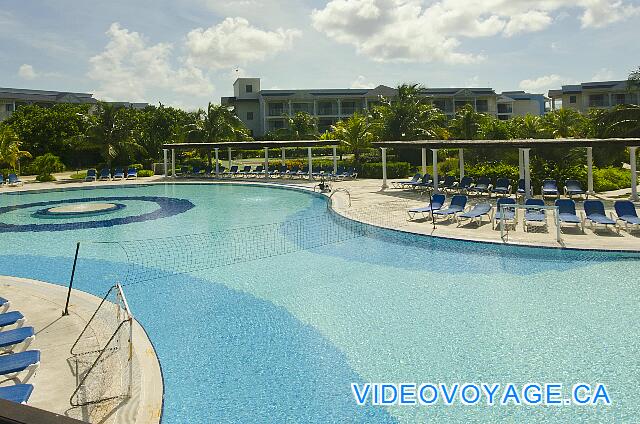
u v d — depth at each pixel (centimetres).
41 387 655
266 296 1088
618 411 612
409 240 1563
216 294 1110
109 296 1116
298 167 3906
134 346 791
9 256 1521
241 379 730
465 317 927
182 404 666
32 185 3634
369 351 807
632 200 2042
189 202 2666
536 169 2481
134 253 1523
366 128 3897
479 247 1417
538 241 1371
